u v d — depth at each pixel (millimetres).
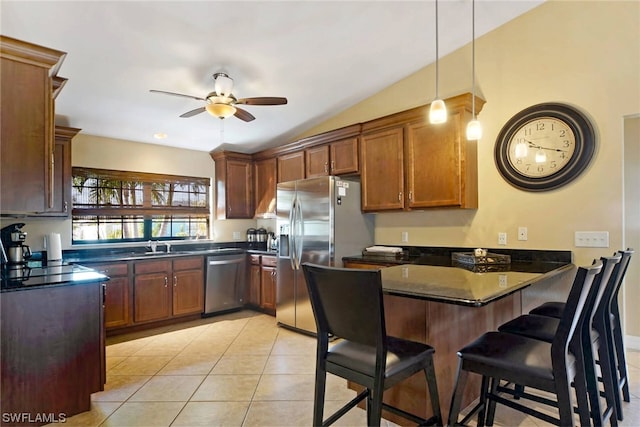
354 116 4336
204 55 2932
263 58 3115
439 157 3316
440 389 2012
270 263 4617
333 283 1479
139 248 4531
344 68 3514
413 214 3875
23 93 2043
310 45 3039
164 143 4789
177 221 4973
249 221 5660
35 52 2057
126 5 2314
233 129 4547
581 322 1529
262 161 5219
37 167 2084
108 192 4363
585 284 1333
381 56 3430
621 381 2293
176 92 3402
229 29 2668
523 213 3139
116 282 3832
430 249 3721
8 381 2016
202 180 5199
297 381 2705
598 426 1721
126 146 4520
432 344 1956
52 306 2170
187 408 2322
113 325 3791
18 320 2055
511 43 3221
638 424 2072
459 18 3074
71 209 3766
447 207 3297
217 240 5281
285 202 4227
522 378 1429
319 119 4590
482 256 2855
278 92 3785
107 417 2217
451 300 1513
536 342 1624
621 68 2730
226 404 2371
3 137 1983
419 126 3461
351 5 2662
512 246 3189
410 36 3207
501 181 3254
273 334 3871
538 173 3041
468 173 3242
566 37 2959
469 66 3441
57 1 2197
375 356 1493
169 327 4145
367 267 3557
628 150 3246
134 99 3508
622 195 2711
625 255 2061
